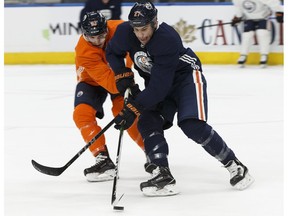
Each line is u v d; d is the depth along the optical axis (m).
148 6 10.55
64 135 17.12
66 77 29.23
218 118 19.08
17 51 34.59
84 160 14.26
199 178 12.41
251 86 25.16
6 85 27.23
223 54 31.73
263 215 9.92
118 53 11.55
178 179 12.36
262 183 11.91
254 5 29.47
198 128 11.16
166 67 10.88
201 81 11.52
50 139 16.66
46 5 33.81
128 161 14.06
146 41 10.79
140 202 10.85
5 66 34.03
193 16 31.81
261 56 30.25
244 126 17.77
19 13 34.25
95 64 12.13
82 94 12.66
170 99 11.83
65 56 34.03
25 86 26.81
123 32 11.24
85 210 10.45
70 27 33.69
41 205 10.82
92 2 27.91
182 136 16.61
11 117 20.16
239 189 11.45
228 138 16.20
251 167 13.16
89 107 12.50
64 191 11.73
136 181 12.39
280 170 12.88
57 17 33.75
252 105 21.16
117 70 11.52
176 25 32.16
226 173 12.77
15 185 12.22
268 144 15.43
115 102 12.78
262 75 28.08
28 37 34.34
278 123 18.14
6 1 36.44
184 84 11.48
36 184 12.27
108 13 27.94
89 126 12.35
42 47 34.25
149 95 10.97
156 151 11.30
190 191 11.50
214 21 31.56
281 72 28.94
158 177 11.14
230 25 31.33
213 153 11.41
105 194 11.47
